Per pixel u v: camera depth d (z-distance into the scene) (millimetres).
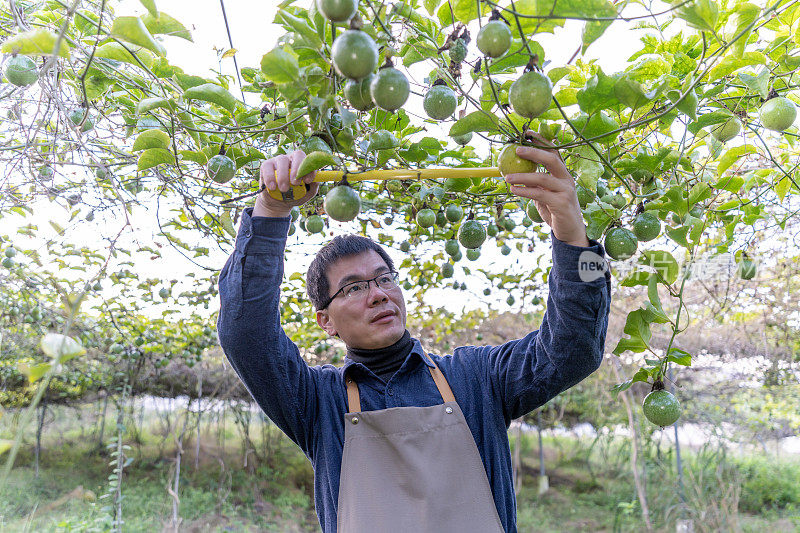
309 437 1729
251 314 1524
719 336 6066
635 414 7172
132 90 1945
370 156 1777
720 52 1289
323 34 1331
